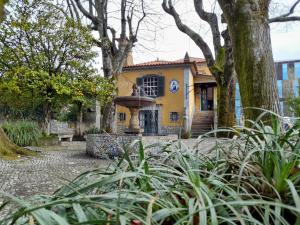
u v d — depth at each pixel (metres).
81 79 11.79
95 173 1.29
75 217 0.89
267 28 4.11
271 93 3.91
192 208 0.87
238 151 1.49
